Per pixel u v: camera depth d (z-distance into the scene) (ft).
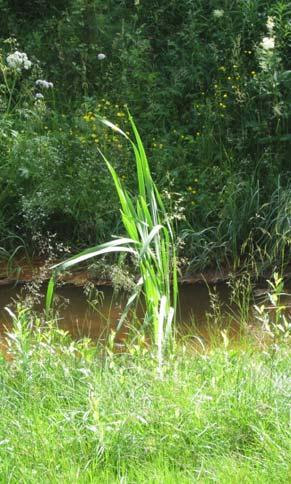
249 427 16.62
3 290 29.55
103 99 34.68
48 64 38.24
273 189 32.32
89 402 17.17
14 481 15.05
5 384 18.81
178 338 25.11
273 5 35.01
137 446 16.16
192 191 32.12
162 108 35.01
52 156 32.71
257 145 33.71
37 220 32.04
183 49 36.70
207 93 35.73
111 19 38.96
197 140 33.76
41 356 19.80
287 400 17.40
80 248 31.89
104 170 32.65
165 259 20.75
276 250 30.76
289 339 21.26
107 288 29.30
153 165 33.32
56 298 25.81
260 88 33.06
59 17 40.29
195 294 29.22
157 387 17.93
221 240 31.53
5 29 39.86
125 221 20.30
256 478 15.05
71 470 15.31
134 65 36.24
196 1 37.81
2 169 32.91
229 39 35.63
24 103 34.55
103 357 21.66
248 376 18.43
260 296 28.91
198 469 15.67
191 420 16.79
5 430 16.72
